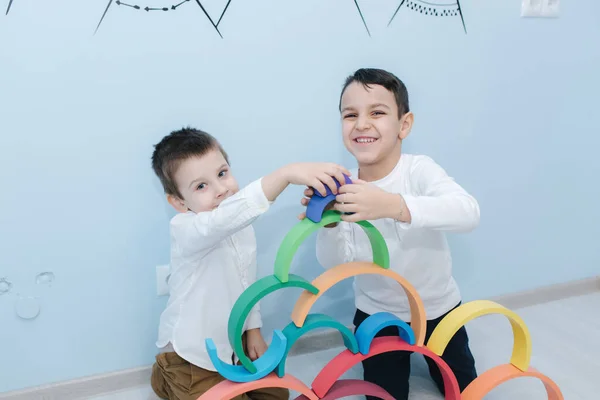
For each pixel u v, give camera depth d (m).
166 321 1.14
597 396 1.17
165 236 1.25
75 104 1.12
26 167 1.12
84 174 1.16
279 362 0.83
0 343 1.18
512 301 1.61
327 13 1.26
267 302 1.37
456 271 1.53
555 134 1.56
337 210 0.85
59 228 1.17
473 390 0.93
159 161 1.08
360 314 1.26
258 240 1.33
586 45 1.53
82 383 1.24
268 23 1.22
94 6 1.09
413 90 1.38
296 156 1.31
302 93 1.28
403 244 1.11
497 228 1.56
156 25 1.14
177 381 1.10
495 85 1.45
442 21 1.36
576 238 1.67
